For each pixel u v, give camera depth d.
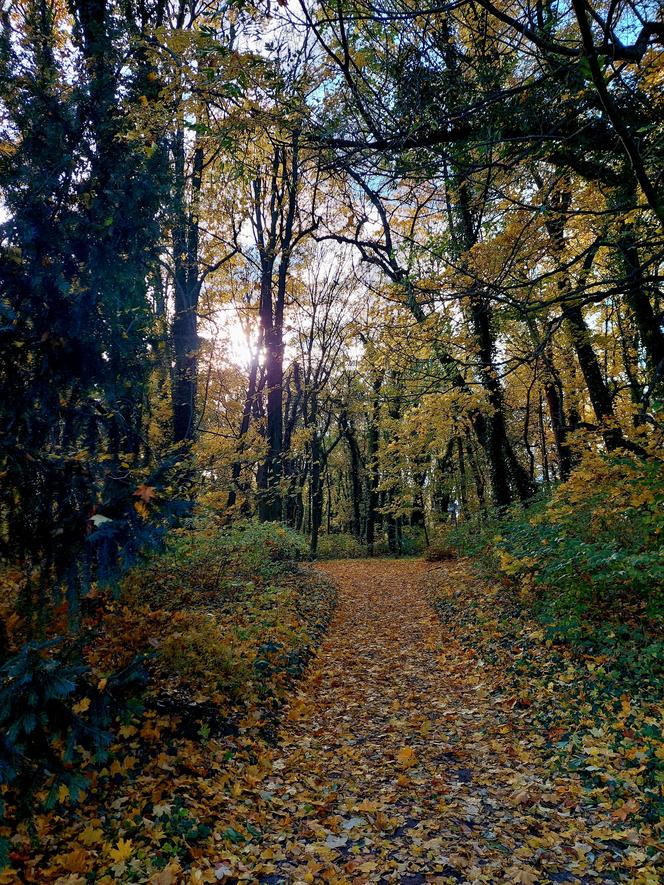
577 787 3.90
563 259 8.62
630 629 5.98
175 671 5.18
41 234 3.33
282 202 15.14
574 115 4.27
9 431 3.23
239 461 9.46
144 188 3.71
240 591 9.48
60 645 3.96
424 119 4.01
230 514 9.68
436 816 3.80
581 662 5.87
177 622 6.02
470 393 10.88
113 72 3.74
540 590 7.98
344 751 4.98
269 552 12.28
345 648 8.63
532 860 3.20
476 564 12.57
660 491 5.57
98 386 3.63
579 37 5.04
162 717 4.48
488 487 20.94
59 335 3.39
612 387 14.16
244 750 4.58
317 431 25.78
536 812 3.73
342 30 3.58
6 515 3.21
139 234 3.84
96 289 3.48
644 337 8.41
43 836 3.02
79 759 3.68
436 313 6.83
